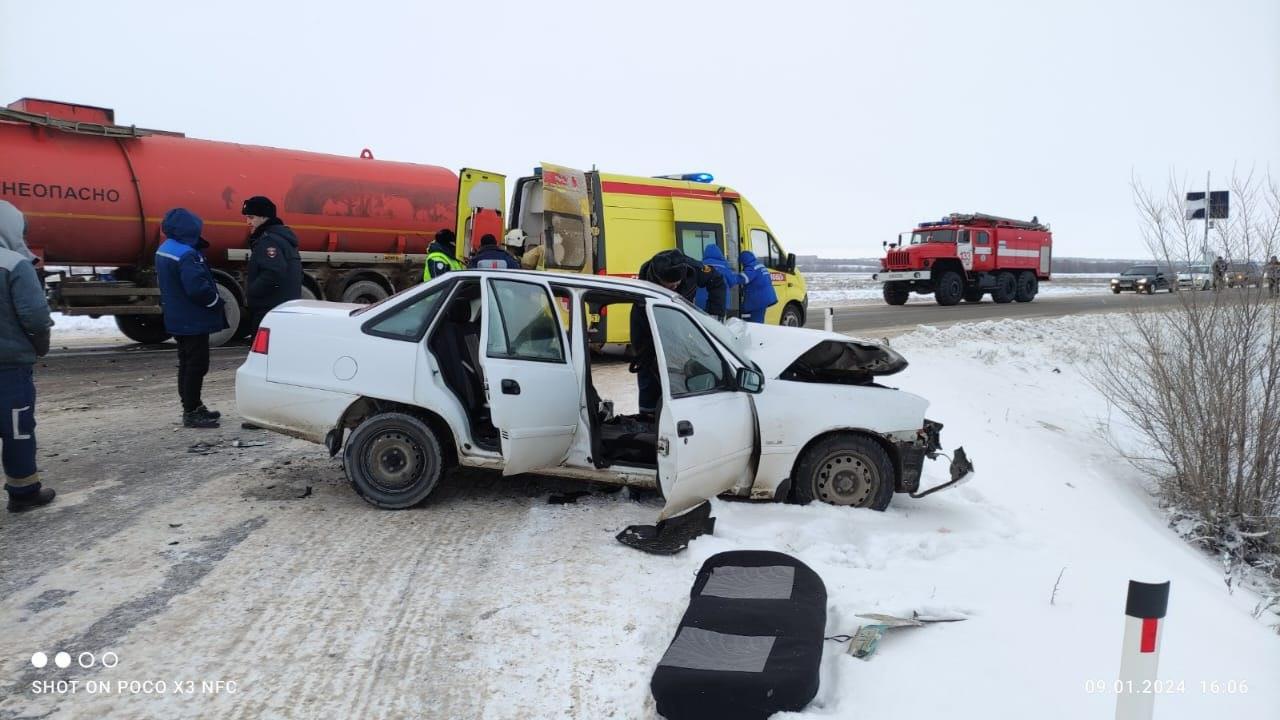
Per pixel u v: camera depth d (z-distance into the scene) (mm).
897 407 6438
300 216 15148
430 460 5980
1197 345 9070
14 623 4094
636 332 7445
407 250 16734
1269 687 4129
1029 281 35281
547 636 4164
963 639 4223
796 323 16594
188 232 8055
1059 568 5523
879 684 3732
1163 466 10336
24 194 12547
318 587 4660
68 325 19781
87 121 13352
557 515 6043
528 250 12195
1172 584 5758
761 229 15242
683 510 5648
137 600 4395
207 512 5848
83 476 6672
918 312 27734
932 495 7156
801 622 3955
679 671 3490
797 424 6215
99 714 3354
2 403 5570
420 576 4855
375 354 5965
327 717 3414
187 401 8344
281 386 6070
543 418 5832
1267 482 8773
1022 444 10266
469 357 6152
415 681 3717
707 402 5668
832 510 6156
